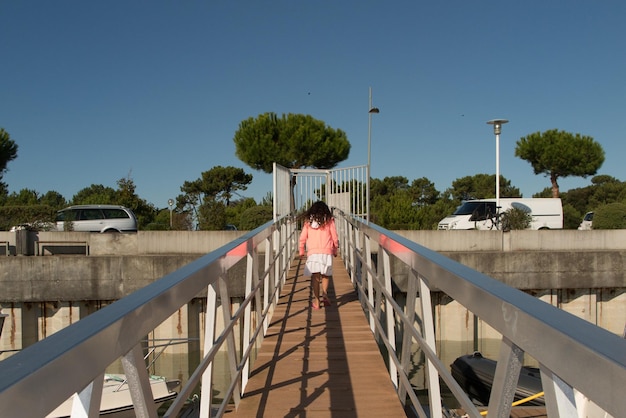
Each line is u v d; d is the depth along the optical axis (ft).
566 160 118.01
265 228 20.36
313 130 99.86
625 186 192.44
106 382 30.60
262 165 101.04
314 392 15.37
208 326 10.48
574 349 3.83
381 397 14.96
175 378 44.86
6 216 71.41
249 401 14.73
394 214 94.27
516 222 71.97
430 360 9.34
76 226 69.97
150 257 51.88
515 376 5.16
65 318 52.13
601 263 54.70
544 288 54.49
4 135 99.86
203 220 82.84
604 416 10.59
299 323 23.66
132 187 128.06
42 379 3.47
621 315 56.03
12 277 51.24
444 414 17.60
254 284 18.40
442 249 59.72
